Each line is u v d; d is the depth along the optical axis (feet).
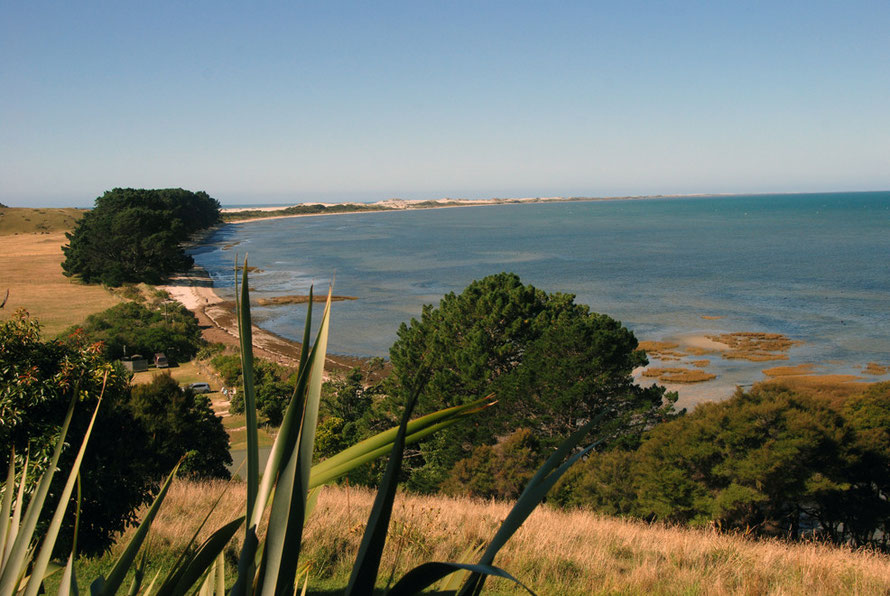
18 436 23.07
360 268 414.62
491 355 89.45
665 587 25.17
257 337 225.15
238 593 3.68
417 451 83.76
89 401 24.91
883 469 55.67
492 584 24.41
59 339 25.36
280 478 3.84
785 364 169.07
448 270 396.37
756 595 24.54
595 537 33.06
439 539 28.76
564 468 4.30
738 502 53.67
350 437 85.30
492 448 66.80
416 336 92.38
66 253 363.76
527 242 597.93
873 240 526.16
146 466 31.30
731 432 52.19
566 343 75.51
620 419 71.72
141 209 378.12
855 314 235.40
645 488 53.21
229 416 124.06
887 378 152.15
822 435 51.67
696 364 171.94
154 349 190.60
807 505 61.41
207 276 383.04
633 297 281.54
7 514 4.85
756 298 274.57
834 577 27.17
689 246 520.01
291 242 632.79
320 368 4.09
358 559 3.66
